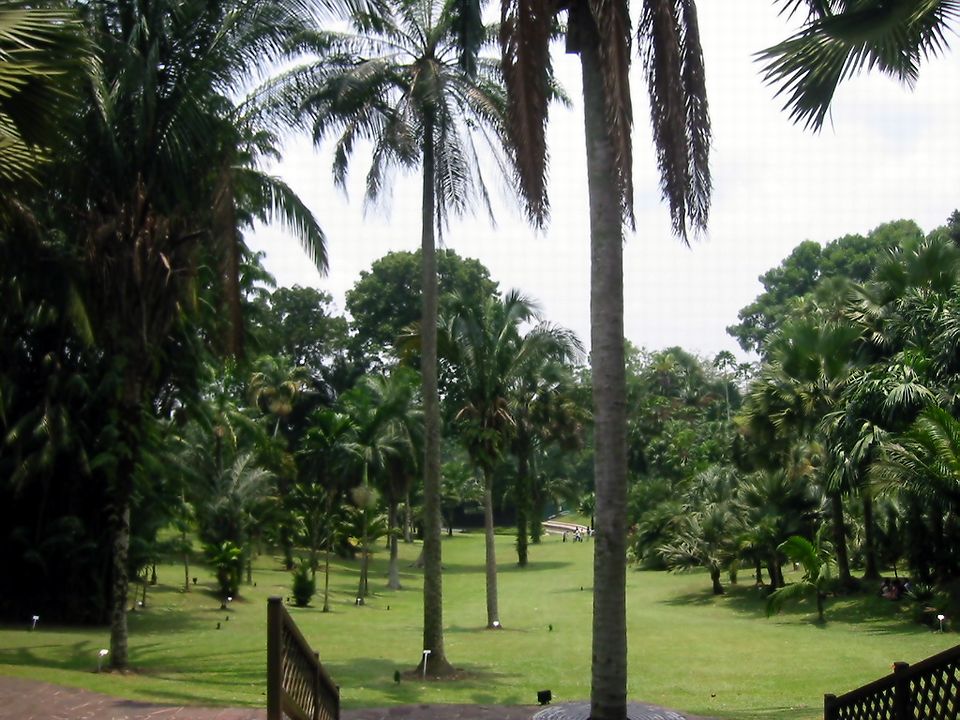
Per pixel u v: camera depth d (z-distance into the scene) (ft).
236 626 76.95
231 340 51.19
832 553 96.89
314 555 112.78
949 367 71.82
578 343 76.43
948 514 66.95
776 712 38.50
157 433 70.79
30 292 53.31
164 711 31.71
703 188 28.96
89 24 40.75
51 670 42.83
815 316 92.22
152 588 97.60
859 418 74.95
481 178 53.88
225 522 109.29
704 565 110.73
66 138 37.29
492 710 35.04
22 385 69.05
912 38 24.72
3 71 24.29
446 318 74.90
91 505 73.10
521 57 29.07
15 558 71.61
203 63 45.70
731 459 121.60
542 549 194.29
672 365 239.50
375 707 38.83
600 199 29.17
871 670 51.96
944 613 69.82
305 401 177.17
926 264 81.05
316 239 53.67
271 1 45.98
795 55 25.13
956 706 18.49
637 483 173.99
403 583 136.56
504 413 77.46
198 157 47.67
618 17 27.12
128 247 47.09
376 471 126.93
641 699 43.16
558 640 70.03
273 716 23.48
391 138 52.95
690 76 28.99
